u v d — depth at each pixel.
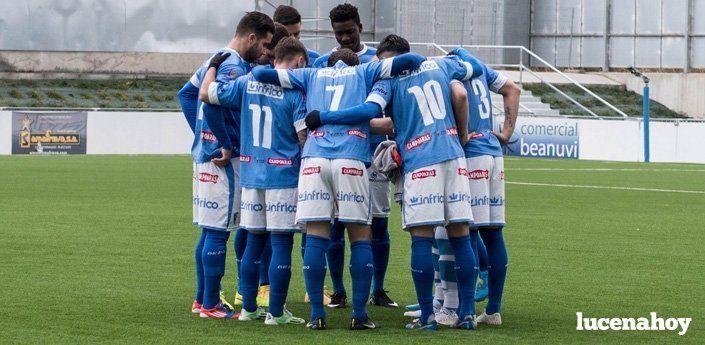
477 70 22.00
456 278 22.12
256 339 20.17
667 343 20.20
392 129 22.11
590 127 94.38
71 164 78.31
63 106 107.00
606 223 42.44
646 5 127.81
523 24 132.38
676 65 126.31
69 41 116.56
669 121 92.31
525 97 115.94
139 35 118.88
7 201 48.94
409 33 125.19
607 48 130.25
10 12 114.25
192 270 28.78
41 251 32.16
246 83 21.73
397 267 30.30
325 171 21.05
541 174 73.12
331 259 24.59
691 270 29.80
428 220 21.00
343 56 22.03
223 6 121.38
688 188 61.59
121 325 21.33
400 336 20.64
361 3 128.88
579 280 27.94
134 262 30.17
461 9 126.50
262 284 24.66
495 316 21.98
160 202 49.28
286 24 26.25
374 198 24.73
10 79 114.44
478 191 21.89
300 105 21.48
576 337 20.69
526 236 37.69
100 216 42.66
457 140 21.36
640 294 25.80
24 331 20.55
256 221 21.86
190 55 120.75
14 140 92.44
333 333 20.91
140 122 97.06
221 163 22.38
